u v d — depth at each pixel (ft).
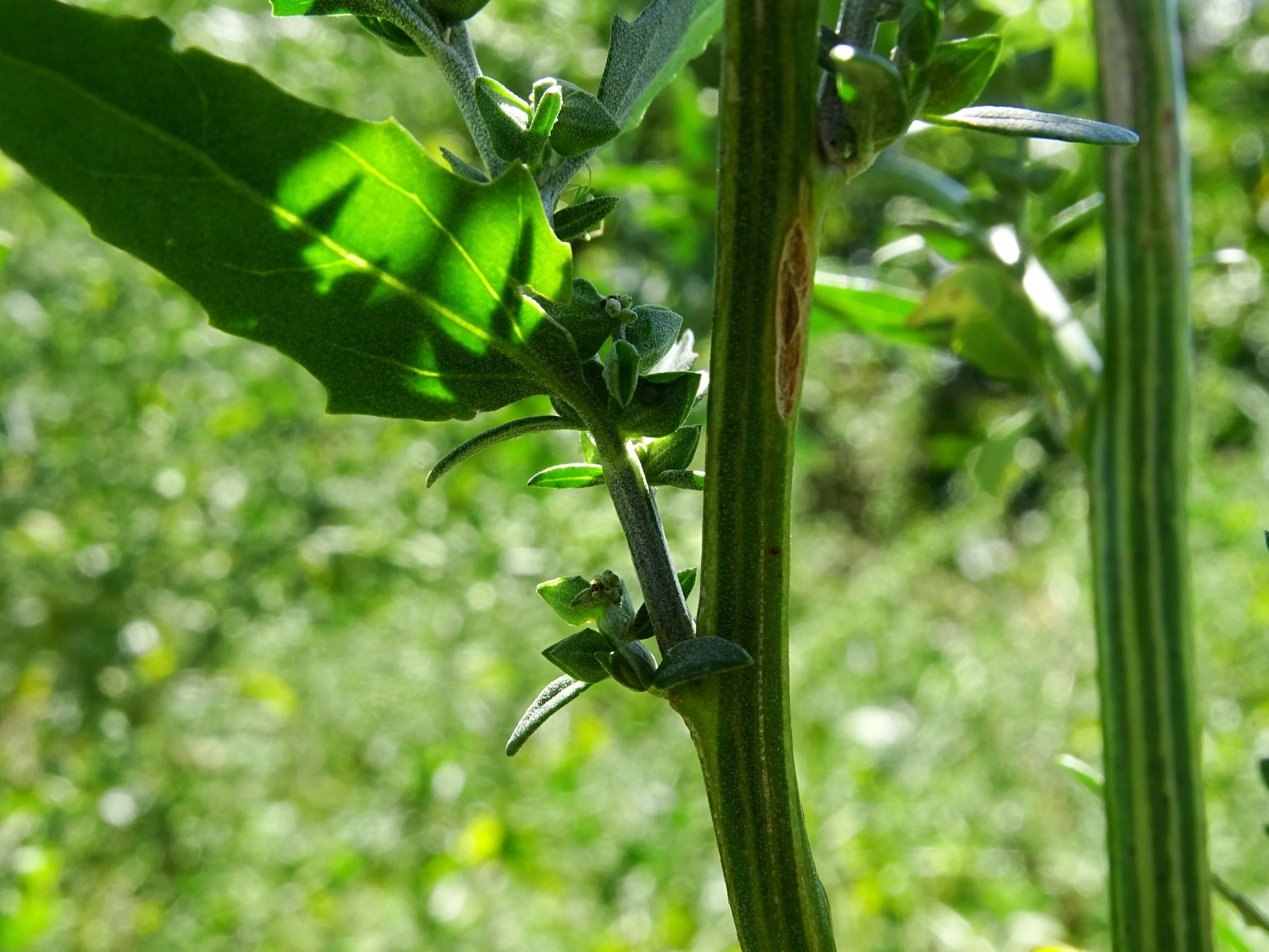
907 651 3.24
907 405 4.19
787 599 0.43
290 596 2.54
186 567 2.39
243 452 2.47
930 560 3.67
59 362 2.33
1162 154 0.79
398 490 2.52
